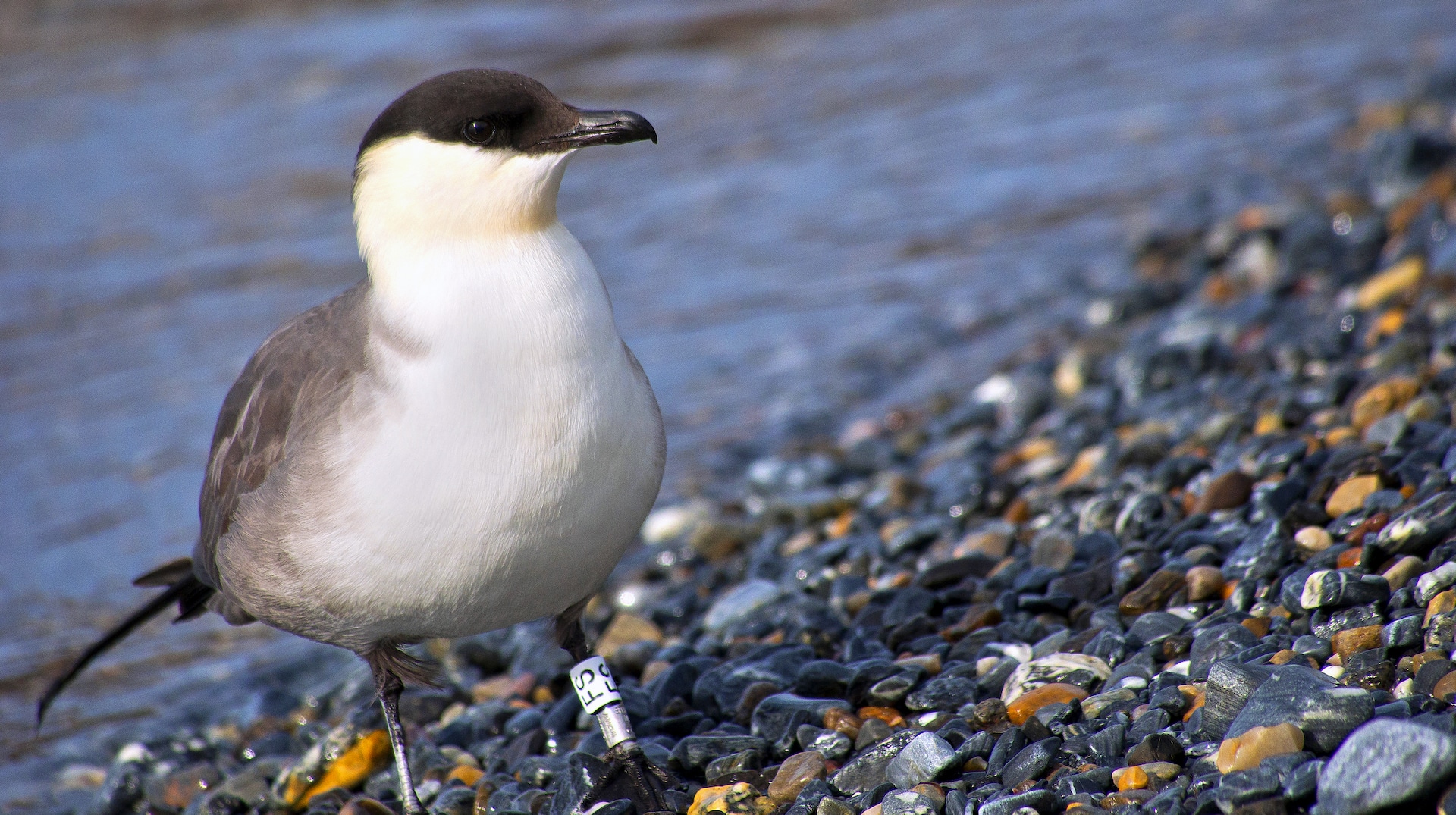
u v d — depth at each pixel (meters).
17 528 13.12
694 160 21.75
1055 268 16.81
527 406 6.37
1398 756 4.98
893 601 8.91
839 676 7.68
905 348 15.49
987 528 9.89
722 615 9.76
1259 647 6.66
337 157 22.38
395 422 6.47
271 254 19.11
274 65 26.66
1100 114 21.80
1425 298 11.67
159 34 28.59
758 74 25.44
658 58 26.59
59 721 10.25
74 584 12.24
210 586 8.33
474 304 6.39
